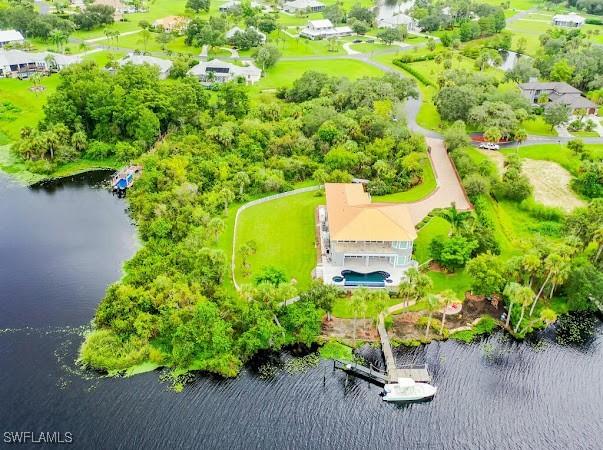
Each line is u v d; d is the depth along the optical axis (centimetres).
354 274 11731
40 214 14262
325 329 10581
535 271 11194
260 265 12038
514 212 14500
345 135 16750
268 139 17050
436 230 13262
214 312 9969
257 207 14288
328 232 12662
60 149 16762
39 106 19925
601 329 11006
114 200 15075
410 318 10875
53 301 11200
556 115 18362
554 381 9831
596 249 12194
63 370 9612
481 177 14788
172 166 14838
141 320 10150
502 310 11188
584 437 8875
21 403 9012
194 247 11988
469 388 9625
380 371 9756
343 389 9481
